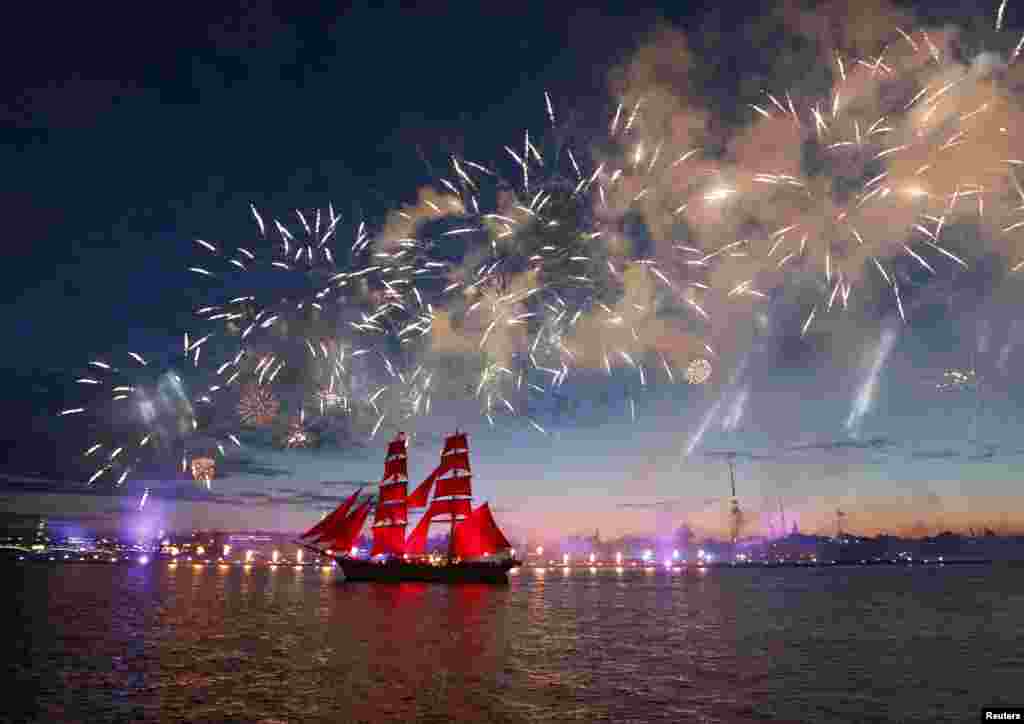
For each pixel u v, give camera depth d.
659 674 37.81
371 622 63.44
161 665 39.50
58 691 32.53
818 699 32.00
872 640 53.41
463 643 49.62
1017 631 59.75
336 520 123.88
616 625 63.28
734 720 28.33
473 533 117.25
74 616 66.94
